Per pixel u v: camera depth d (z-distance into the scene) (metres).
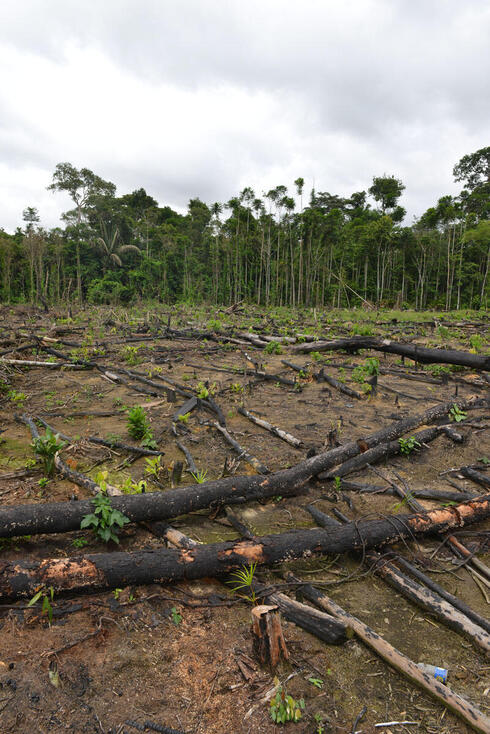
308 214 43.19
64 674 2.38
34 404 7.60
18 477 4.76
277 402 7.89
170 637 2.71
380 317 24.23
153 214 55.53
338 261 49.03
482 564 3.50
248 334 15.24
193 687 2.35
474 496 4.41
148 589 3.11
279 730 2.13
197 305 38.25
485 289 44.91
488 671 2.55
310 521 4.14
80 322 21.14
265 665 2.49
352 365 11.13
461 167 57.91
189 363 11.33
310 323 21.33
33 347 12.63
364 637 2.69
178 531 3.72
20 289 42.97
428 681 2.37
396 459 5.52
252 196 47.78
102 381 9.36
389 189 52.94
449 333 17.12
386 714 2.25
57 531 3.57
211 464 5.26
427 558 3.61
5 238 43.41
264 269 49.91
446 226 46.78
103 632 2.72
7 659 2.47
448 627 2.90
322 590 3.23
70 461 5.04
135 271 46.03
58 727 2.09
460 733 2.15
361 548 3.56
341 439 6.10
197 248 55.66
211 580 3.29
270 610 2.45
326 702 2.30
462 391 8.93
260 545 3.33
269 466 5.21
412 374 10.40
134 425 5.87
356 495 4.60
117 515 3.58
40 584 2.91
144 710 2.20
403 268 47.34
